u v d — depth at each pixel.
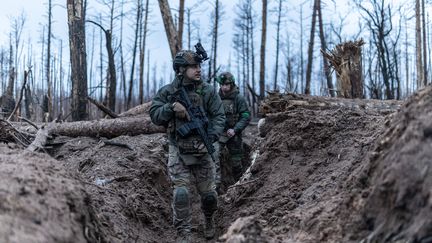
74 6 12.08
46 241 2.80
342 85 10.41
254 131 11.35
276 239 4.14
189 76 5.32
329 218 3.95
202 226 6.29
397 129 3.60
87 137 9.48
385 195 3.25
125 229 5.11
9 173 3.49
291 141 6.62
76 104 12.01
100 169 6.99
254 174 6.87
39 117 19.78
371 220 3.34
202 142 5.21
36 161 4.04
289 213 4.87
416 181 2.97
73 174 4.33
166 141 8.76
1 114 10.62
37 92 35.47
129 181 6.71
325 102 7.67
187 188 5.22
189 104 5.23
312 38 19.70
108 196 5.71
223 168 8.49
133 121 9.35
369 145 4.70
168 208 6.79
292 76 33.03
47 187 3.50
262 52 20.17
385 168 3.38
